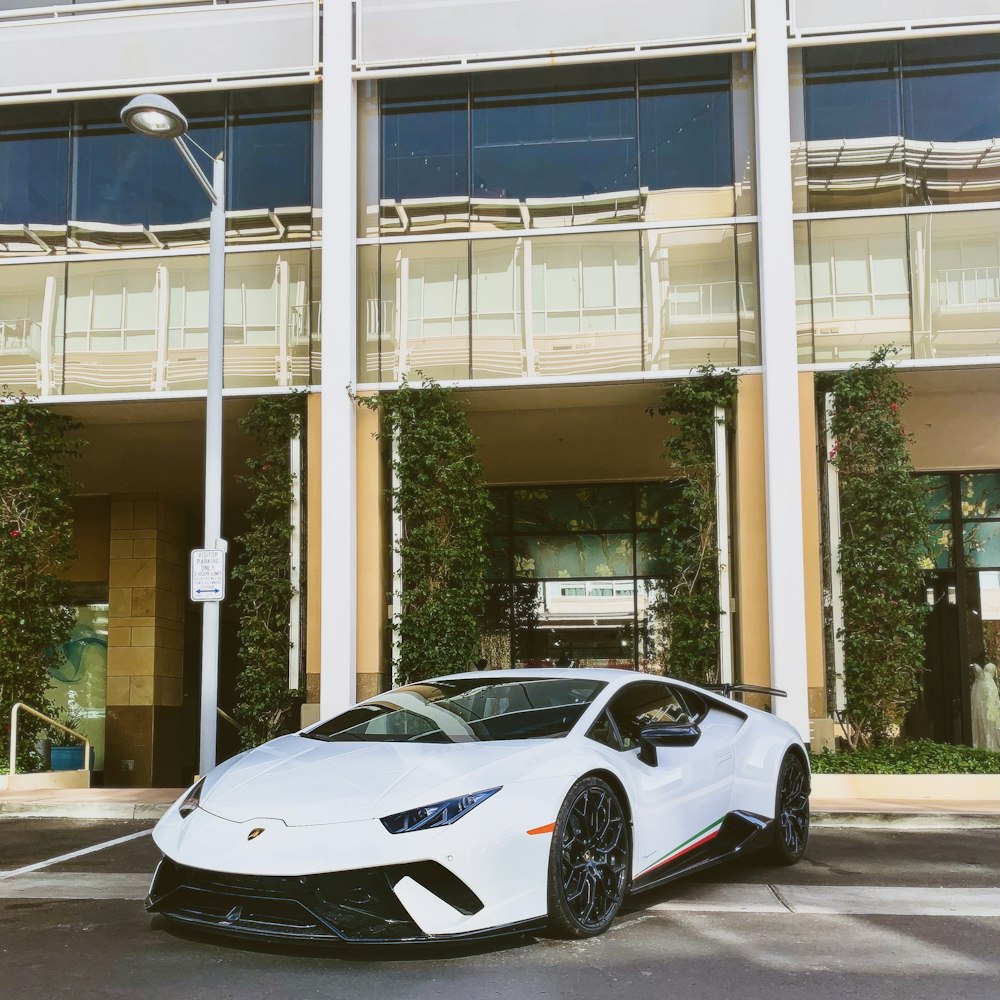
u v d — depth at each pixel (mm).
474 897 4215
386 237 12852
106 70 13266
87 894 5902
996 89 12312
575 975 4141
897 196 12250
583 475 16547
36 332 13227
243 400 12961
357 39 12922
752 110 12516
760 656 11727
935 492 15555
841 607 11867
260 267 13031
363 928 4086
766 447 11828
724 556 11898
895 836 8258
